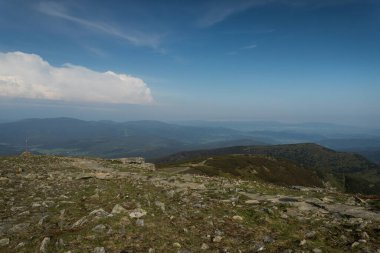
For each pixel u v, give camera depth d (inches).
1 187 936.3
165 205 694.5
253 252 436.1
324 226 557.0
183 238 482.0
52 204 708.0
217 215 623.8
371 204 826.8
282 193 1001.5
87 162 1991.9
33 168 1482.5
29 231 507.2
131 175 1391.5
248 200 786.2
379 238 481.1
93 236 461.7
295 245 457.1
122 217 550.0
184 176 1482.5
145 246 438.9
